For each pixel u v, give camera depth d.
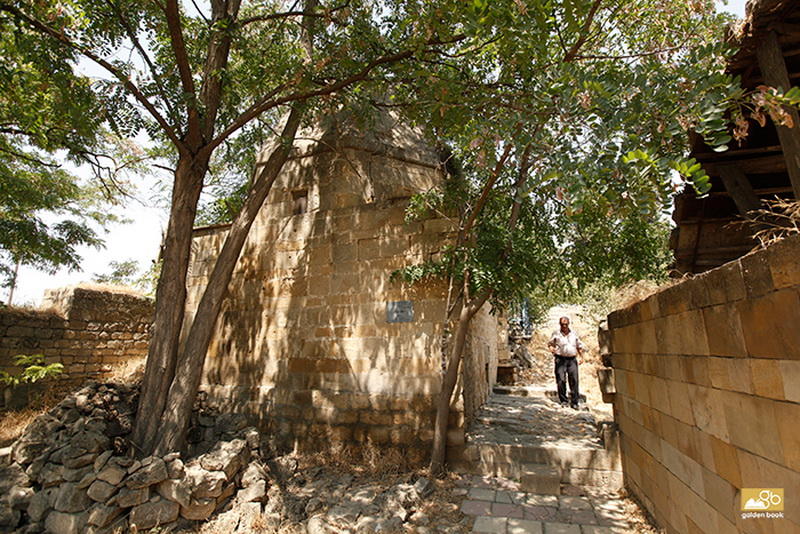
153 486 4.34
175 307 5.66
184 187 5.96
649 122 2.66
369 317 6.50
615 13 5.00
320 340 6.72
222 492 4.61
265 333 7.14
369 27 6.01
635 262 6.13
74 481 4.23
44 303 10.95
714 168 4.54
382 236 6.71
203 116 5.90
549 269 6.26
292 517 4.52
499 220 6.49
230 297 7.56
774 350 2.07
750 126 4.41
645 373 4.14
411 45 5.38
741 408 2.39
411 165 8.30
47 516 4.22
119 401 5.52
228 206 12.66
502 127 3.30
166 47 6.30
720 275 2.52
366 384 6.29
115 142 8.85
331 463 5.98
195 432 6.57
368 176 7.70
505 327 12.88
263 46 6.66
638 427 4.46
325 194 7.38
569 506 4.63
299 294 7.07
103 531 3.96
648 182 2.39
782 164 4.40
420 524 4.31
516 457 5.52
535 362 14.06
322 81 6.30
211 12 6.37
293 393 6.69
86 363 10.42
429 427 5.85
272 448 6.31
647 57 4.71
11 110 7.20
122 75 5.17
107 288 11.37
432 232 6.41
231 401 7.05
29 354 9.24
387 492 4.85
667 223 5.40
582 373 12.03
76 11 5.47
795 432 1.93
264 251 7.52
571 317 16.41
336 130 7.58
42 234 9.78
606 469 5.19
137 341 11.77
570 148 2.83
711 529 2.79
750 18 3.51
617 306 5.27
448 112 5.04
